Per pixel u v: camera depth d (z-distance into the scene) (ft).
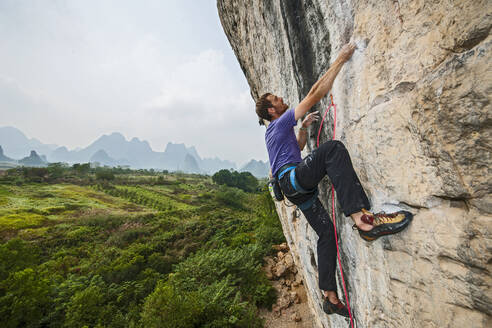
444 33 2.91
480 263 2.76
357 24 4.80
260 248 42.24
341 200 4.33
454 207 3.12
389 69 3.96
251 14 12.77
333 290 5.37
